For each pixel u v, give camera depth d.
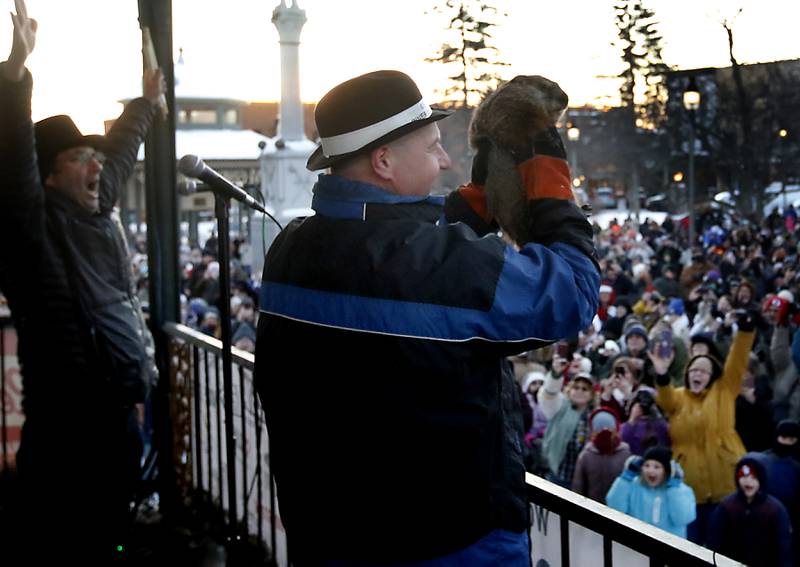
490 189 1.46
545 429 5.14
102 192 3.13
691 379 4.77
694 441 4.70
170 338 4.20
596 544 1.64
